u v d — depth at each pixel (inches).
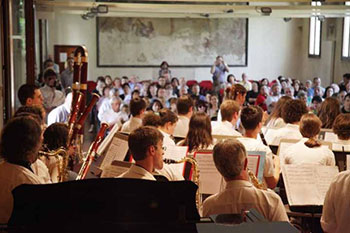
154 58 818.8
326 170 174.4
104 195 104.3
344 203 139.0
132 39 811.4
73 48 785.6
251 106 195.9
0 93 268.4
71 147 158.2
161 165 135.9
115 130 199.8
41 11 452.8
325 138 255.6
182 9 466.0
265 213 127.0
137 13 576.4
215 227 99.0
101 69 809.5
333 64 753.0
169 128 225.0
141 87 633.6
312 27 818.8
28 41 296.5
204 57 829.2
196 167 158.7
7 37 274.4
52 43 781.3
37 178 128.0
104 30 803.4
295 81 643.5
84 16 530.6
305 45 845.2
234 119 239.0
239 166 127.7
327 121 301.1
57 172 161.9
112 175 152.3
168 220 104.6
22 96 232.1
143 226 101.4
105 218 104.3
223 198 129.0
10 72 277.0
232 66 837.8
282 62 854.5
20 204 104.4
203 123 198.4
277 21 847.1
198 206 153.3
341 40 728.3
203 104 515.8
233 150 127.6
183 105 274.1
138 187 104.4
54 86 429.1
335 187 141.4
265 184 190.1
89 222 103.7
